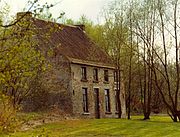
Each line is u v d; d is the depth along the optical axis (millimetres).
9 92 10070
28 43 8852
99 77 53344
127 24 55656
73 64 48156
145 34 53094
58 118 44344
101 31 63344
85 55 52219
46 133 9750
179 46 51219
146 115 55750
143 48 54062
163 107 75375
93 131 36188
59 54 47781
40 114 43062
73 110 47094
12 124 9992
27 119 11242
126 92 68688
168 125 41656
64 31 55125
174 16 51094
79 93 48656
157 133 35938
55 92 47188
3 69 8688
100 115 52406
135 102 74875
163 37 52125
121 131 36719
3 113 9930
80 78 49344
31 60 8984
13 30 8742
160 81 68625
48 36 8984
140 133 35844
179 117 50219
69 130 36312
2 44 8750
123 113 58969
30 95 41562
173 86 68312
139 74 62281
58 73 47500
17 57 8836
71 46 51969
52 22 9000
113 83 56219
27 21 8719
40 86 42562
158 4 52375
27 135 14898
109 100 55094
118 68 56688
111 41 57906
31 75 9055
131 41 55656
